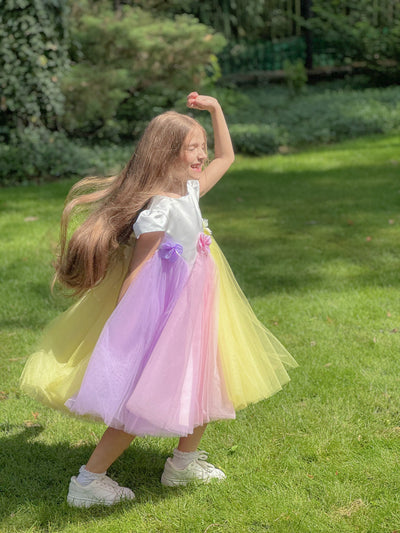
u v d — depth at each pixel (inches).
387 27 638.5
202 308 97.5
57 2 374.9
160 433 93.0
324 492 102.3
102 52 411.2
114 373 91.4
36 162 363.3
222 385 100.3
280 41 666.2
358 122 465.1
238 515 97.8
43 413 130.3
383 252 220.7
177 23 426.9
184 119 98.0
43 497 104.3
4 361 152.3
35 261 222.8
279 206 288.4
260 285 195.8
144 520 97.8
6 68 368.8
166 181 96.6
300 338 159.8
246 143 414.0
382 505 98.6
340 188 315.0
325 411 126.5
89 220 96.4
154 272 93.7
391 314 171.8
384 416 124.3
